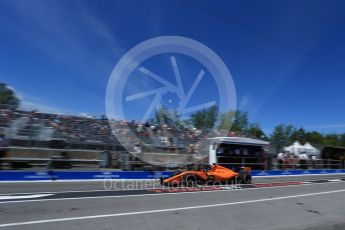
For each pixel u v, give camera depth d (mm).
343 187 16797
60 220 7152
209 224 7402
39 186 12289
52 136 17344
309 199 12016
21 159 15211
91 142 18250
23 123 16781
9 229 6312
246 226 7410
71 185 13000
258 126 48688
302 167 26109
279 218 8406
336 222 8281
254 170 21594
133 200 10000
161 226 7023
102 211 8242
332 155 29938
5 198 9508
